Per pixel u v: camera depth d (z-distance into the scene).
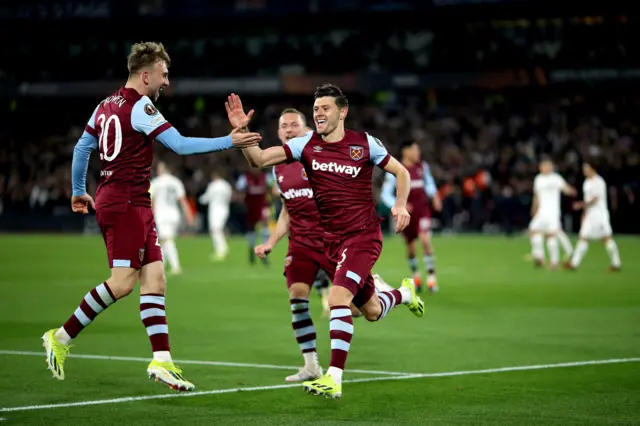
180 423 7.77
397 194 8.90
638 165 44.94
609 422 7.79
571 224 44.69
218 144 8.28
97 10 55.44
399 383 9.65
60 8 55.62
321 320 15.20
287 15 53.59
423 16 52.00
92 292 8.57
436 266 27.66
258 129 57.22
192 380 9.85
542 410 8.28
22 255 32.44
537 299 18.53
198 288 21.33
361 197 8.89
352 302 9.43
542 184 26.75
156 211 26.08
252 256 29.78
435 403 8.62
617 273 25.12
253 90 54.75
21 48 57.62
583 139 50.47
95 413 8.15
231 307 17.33
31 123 57.84
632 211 44.25
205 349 12.13
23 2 55.94
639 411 8.23
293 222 9.97
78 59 57.56
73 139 56.94
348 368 10.61
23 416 8.01
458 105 56.72
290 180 9.91
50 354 8.57
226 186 32.56
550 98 54.44
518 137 51.97
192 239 45.34
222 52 57.16
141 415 8.08
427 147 52.50
